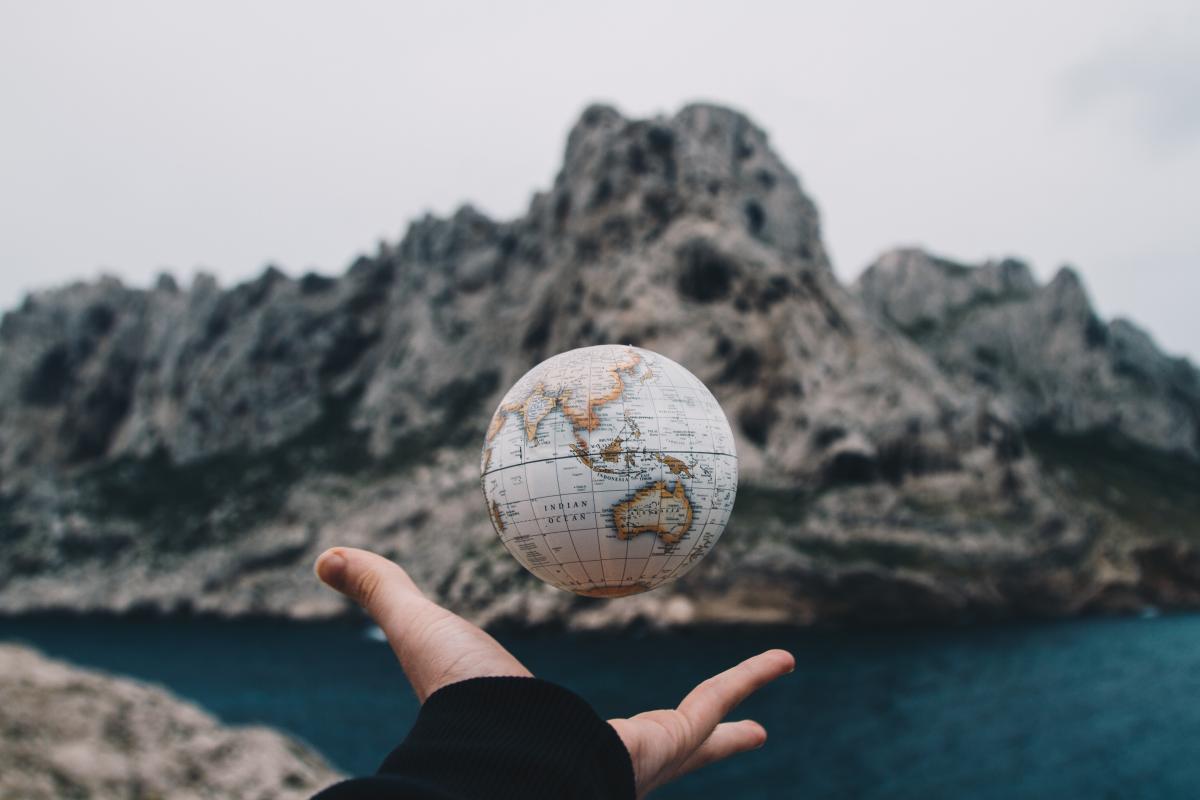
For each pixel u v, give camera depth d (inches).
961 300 6668.3
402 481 4318.4
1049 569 3521.2
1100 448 5713.6
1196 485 5290.4
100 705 831.7
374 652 3228.3
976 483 3602.4
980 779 1433.3
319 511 4547.2
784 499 3454.7
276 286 6018.7
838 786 1392.7
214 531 4768.7
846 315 4089.6
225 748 844.0
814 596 3193.9
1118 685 2204.7
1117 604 3636.8
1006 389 5920.3
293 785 823.1
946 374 5831.7
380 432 4862.2
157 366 6146.7
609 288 4092.0
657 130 4571.9
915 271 6737.2
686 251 4033.0
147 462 5698.8
